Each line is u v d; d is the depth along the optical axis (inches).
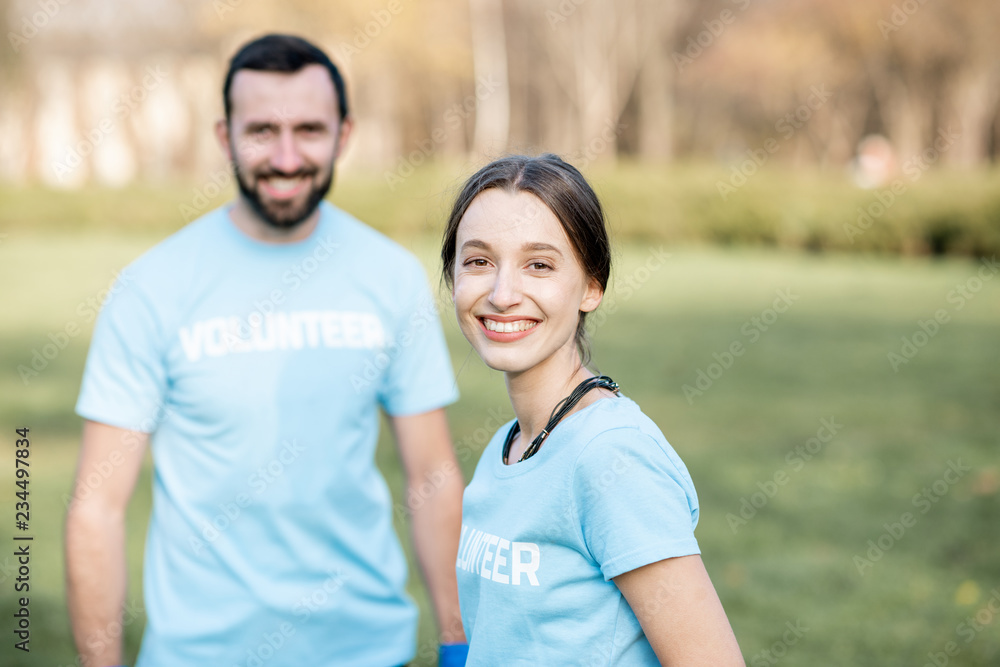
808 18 1433.3
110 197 928.3
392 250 108.8
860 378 365.7
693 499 66.3
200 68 1355.8
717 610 62.2
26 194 919.7
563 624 65.3
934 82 1556.3
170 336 100.2
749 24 1517.0
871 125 1843.0
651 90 1686.8
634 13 1590.8
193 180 1189.7
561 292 68.4
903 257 803.4
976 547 204.4
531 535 65.9
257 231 104.1
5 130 1216.8
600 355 406.9
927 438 286.0
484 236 68.8
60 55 1305.4
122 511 100.4
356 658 102.5
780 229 856.3
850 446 277.9
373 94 1533.0
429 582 108.2
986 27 1362.0
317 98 102.5
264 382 100.3
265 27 1128.8
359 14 1091.9
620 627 64.6
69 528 97.6
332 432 102.3
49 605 177.3
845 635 167.8
